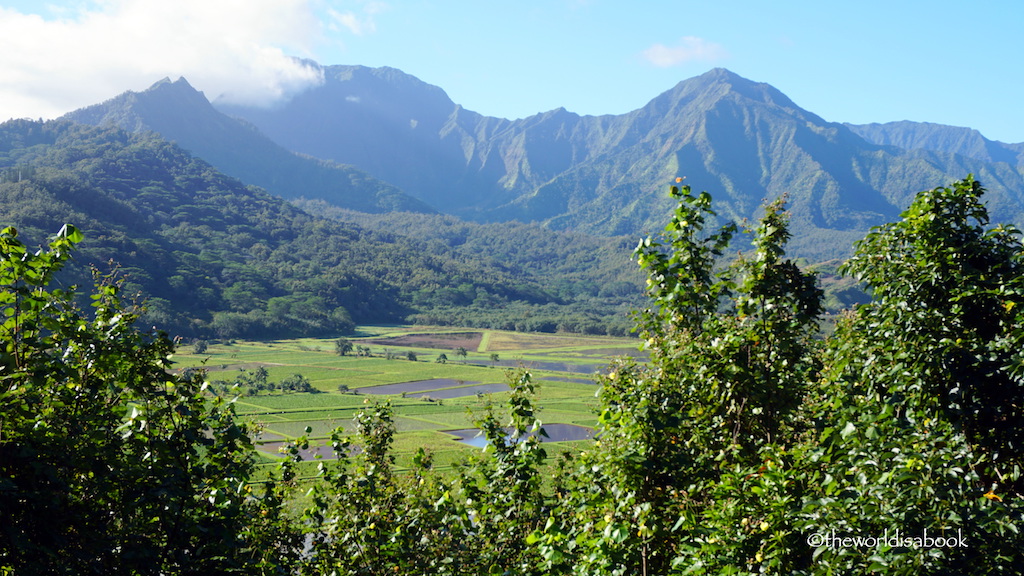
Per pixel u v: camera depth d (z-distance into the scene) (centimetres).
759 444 1038
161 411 914
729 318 1130
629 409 932
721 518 817
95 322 924
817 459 827
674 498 895
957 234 1053
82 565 808
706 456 1011
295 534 1249
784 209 1108
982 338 977
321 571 1247
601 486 984
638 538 892
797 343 1105
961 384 901
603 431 1034
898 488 735
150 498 852
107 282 971
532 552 1084
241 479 1048
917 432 846
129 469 865
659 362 1107
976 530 675
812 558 720
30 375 774
